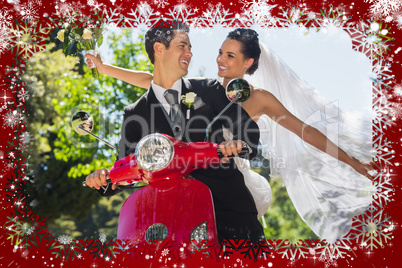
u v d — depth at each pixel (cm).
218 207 280
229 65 348
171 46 331
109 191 257
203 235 230
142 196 240
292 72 377
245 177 309
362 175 360
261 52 367
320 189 363
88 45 364
